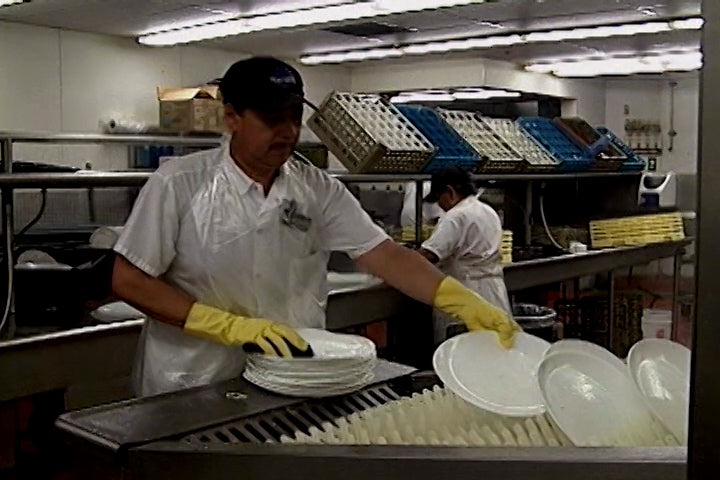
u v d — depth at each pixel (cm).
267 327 160
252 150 177
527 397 143
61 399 313
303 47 679
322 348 162
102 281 279
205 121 598
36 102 592
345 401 151
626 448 90
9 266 252
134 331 262
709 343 58
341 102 378
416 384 164
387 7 479
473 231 381
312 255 200
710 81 56
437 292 187
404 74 795
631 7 494
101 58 628
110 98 637
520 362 155
